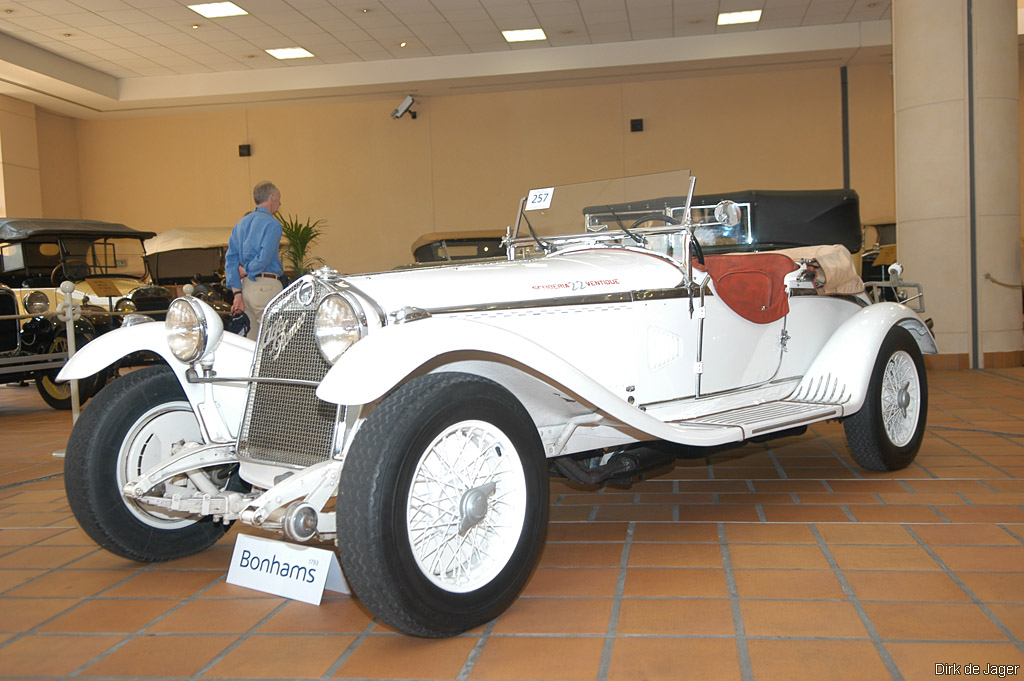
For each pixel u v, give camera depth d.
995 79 7.14
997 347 7.34
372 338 2.04
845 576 2.36
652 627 2.07
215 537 2.91
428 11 11.08
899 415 3.66
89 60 12.96
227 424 2.77
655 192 3.25
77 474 2.60
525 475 2.20
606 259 3.13
